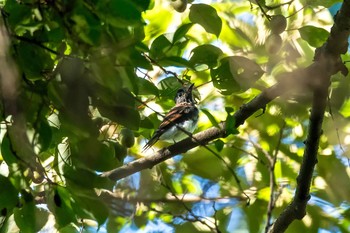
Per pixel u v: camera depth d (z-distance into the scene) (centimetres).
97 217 890
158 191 1420
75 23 745
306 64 1375
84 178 885
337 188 1531
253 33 1437
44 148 823
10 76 762
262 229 1489
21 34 826
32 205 891
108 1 750
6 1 831
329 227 1514
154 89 1002
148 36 1511
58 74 787
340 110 1427
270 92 1133
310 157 1109
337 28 1008
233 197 1527
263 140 1547
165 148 1194
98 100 860
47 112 839
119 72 766
